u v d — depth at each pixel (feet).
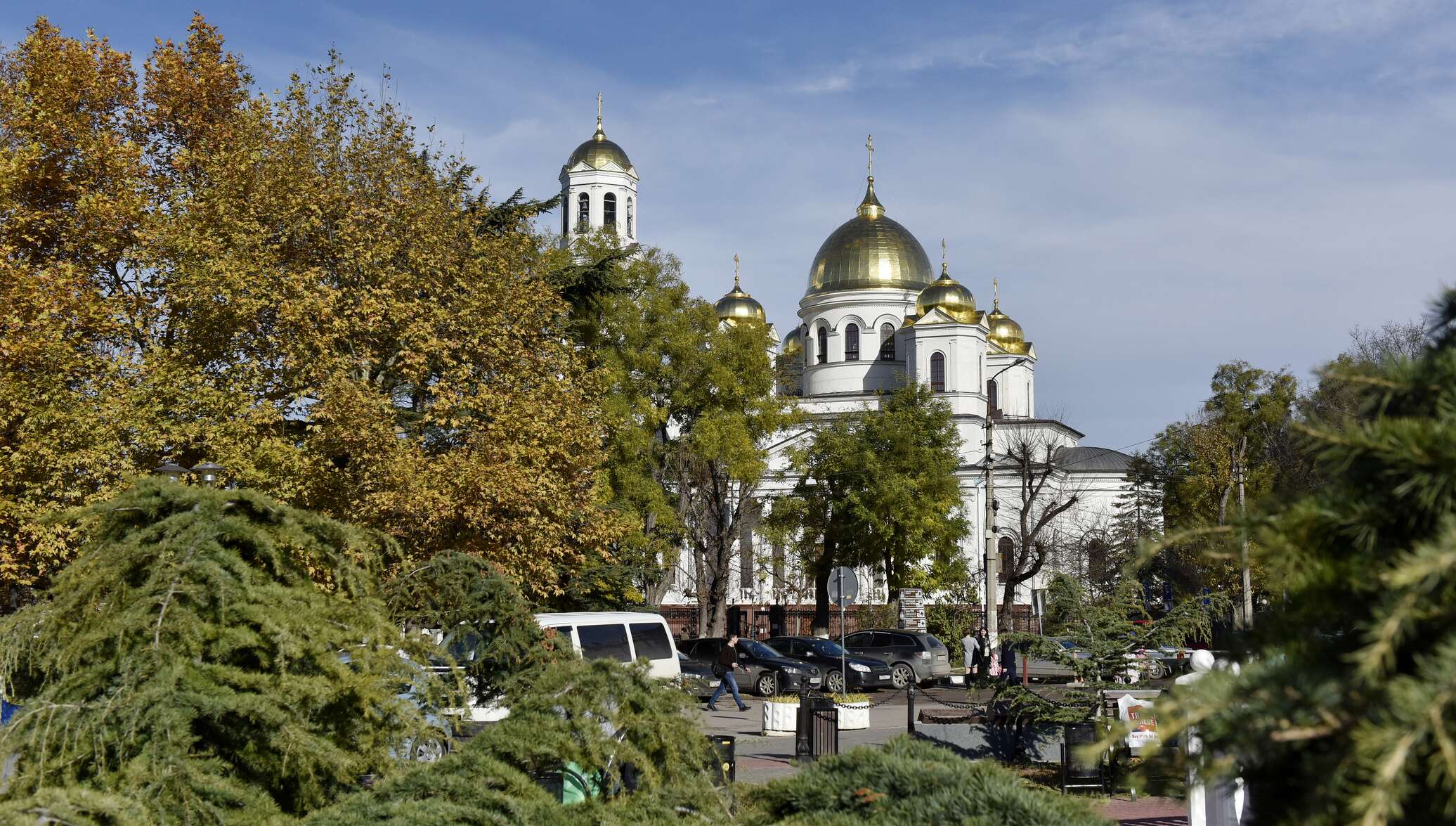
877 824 16.46
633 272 135.44
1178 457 172.04
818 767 18.43
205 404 67.72
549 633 34.76
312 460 68.13
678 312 136.87
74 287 70.64
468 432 76.13
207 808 20.94
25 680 24.89
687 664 106.73
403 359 76.13
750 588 208.64
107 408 65.41
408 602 33.76
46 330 66.95
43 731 21.34
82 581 23.71
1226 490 146.41
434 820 18.81
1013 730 56.24
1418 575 8.59
